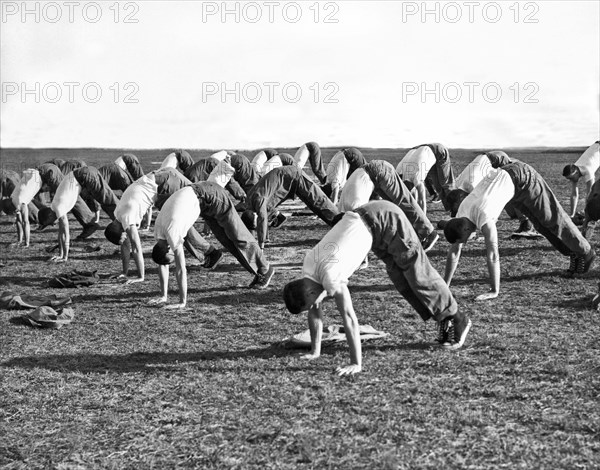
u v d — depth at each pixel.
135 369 8.97
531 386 7.49
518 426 6.53
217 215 12.95
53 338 10.67
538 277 12.82
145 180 14.71
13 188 20.95
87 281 14.52
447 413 6.89
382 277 13.77
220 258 15.08
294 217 23.22
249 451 6.38
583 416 6.64
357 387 7.77
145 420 7.26
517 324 9.96
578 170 17.91
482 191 11.40
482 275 13.23
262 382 8.12
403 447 6.22
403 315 10.80
